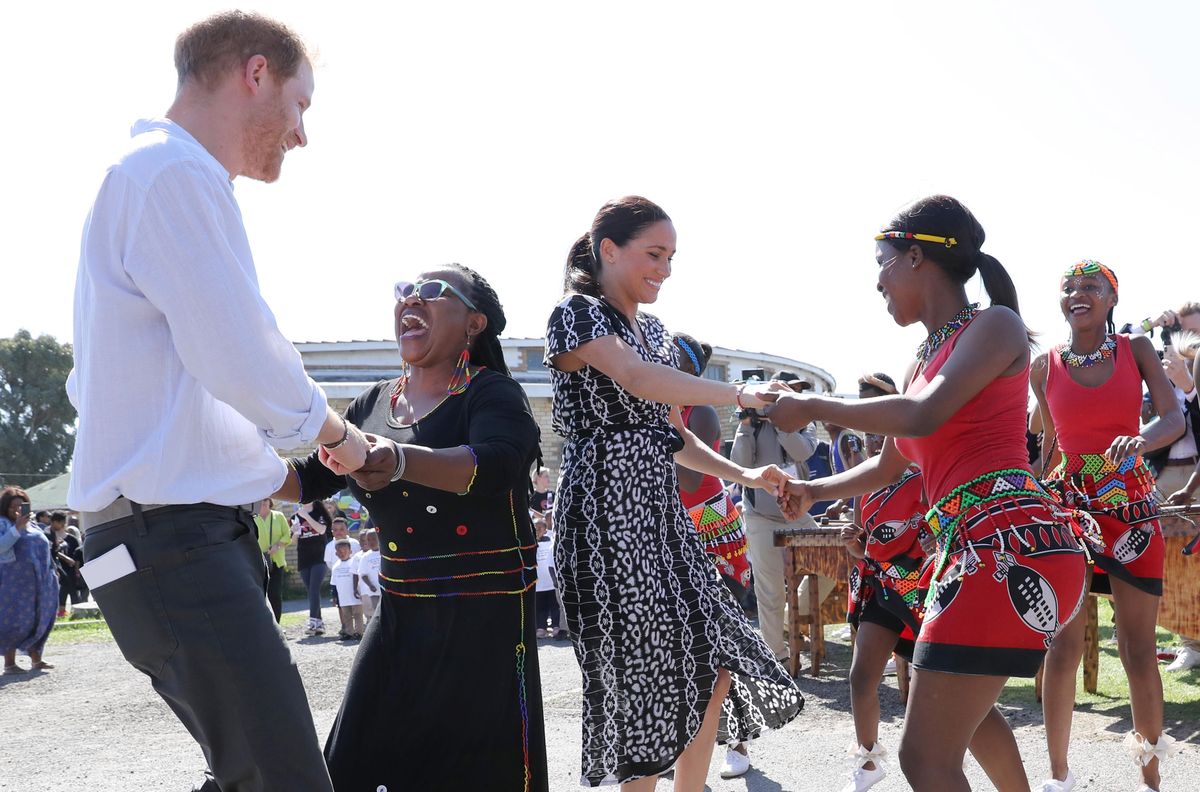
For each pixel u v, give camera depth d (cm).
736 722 371
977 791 447
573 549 337
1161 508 585
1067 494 455
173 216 233
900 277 309
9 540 1093
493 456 292
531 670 322
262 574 263
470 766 313
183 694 249
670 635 331
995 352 285
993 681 283
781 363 2697
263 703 246
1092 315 466
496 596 316
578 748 568
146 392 241
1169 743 425
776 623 754
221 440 252
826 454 878
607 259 348
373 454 264
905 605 411
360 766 315
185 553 244
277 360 238
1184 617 580
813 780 484
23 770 595
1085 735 538
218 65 253
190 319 232
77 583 1881
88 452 243
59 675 1048
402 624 319
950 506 295
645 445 338
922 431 280
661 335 364
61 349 6306
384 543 323
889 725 587
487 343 334
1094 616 637
